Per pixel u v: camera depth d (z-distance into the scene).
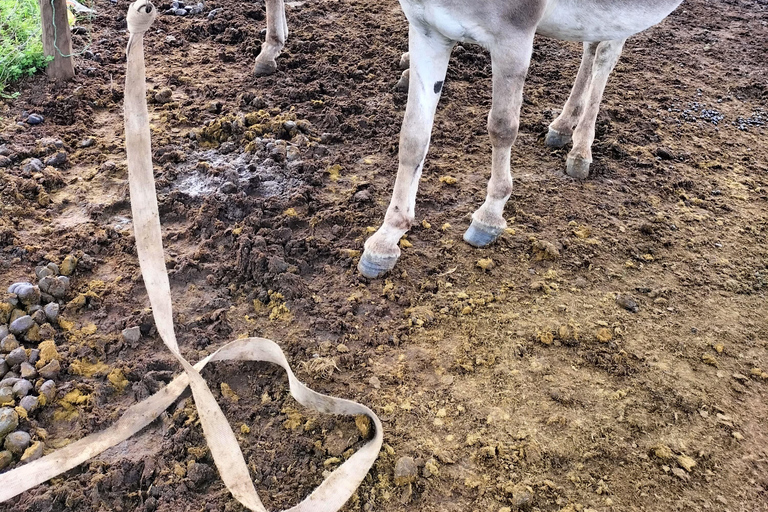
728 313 1.72
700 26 3.04
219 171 1.97
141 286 1.66
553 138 2.18
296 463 1.38
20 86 2.23
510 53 1.51
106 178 1.93
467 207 1.94
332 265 1.76
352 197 1.92
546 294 1.72
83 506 1.30
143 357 1.52
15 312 1.54
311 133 2.15
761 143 2.30
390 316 1.65
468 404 1.49
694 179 2.12
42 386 1.43
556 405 1.50
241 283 1.69
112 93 2.24
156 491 1.32
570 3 1.65
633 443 1.44
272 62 2.39
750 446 1.45
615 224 1.93
